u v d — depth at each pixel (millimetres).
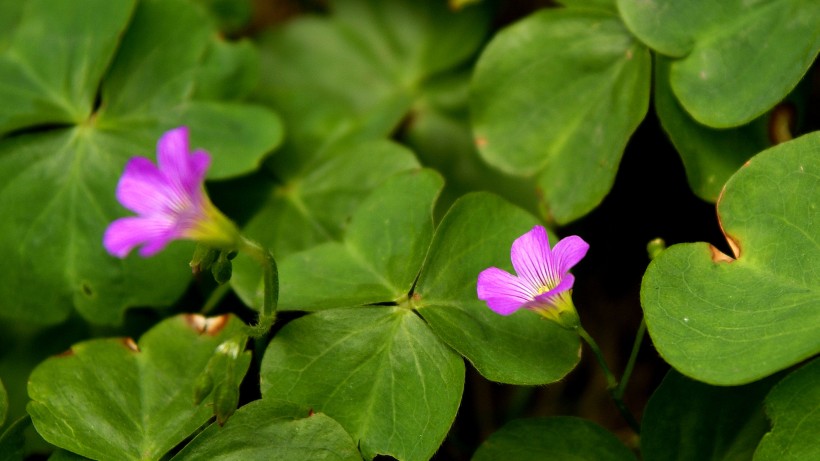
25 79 360
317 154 373
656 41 333
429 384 315
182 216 302
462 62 388
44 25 363
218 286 355
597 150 340
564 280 300
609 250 365
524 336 317
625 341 362
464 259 323
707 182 332
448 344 315
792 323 301
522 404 360
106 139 354
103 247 347
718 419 314
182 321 329
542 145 346
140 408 321
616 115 339
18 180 352
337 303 323
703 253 310
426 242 324
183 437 317
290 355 320
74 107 356
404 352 318
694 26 331
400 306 321
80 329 358
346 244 332
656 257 310
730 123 326
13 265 348
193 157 298
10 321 359
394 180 332
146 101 359
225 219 305
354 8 395
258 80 373
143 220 299
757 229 310
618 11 343
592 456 316
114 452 316
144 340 328
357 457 312
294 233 356
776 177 311
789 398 303
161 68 362
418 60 390
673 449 315
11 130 355
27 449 338
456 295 321
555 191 343
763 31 326
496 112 350
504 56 349
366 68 390
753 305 305
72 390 321
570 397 360
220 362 323
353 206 355
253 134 357
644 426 314
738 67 328
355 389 317
